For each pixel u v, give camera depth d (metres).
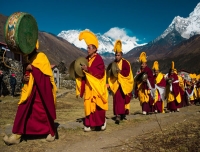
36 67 6.28
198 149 5.26
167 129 7.38
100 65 7.68
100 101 7.63
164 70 191.62
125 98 9.17
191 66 196.38
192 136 6.22
